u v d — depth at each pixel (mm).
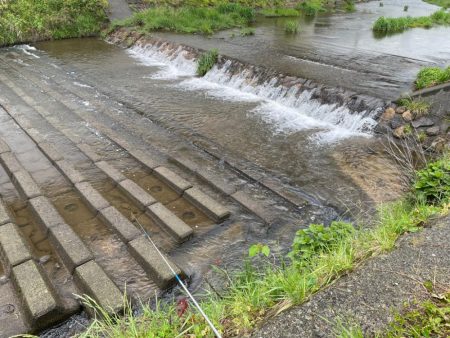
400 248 2904
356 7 24062
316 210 5066
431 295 2404
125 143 6727
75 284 3809
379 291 2484
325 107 8086
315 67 9898
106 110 8289
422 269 2648
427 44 13453
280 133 7387
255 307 2662
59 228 4441
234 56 10906
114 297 3529
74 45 14641
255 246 2908
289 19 18875
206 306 2938
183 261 4148
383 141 6957
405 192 5078
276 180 5746
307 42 13352
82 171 5840
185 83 10477
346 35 14930
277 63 10211
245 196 5270
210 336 2428
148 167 5949
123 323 2963
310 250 3451
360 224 4316
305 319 2330
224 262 4145
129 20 15906
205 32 14742
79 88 9711
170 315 2818
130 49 14320
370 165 6152
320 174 5910
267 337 2234
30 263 3850
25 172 5617
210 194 5387
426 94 7641
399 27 16406
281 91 9031
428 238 2990
